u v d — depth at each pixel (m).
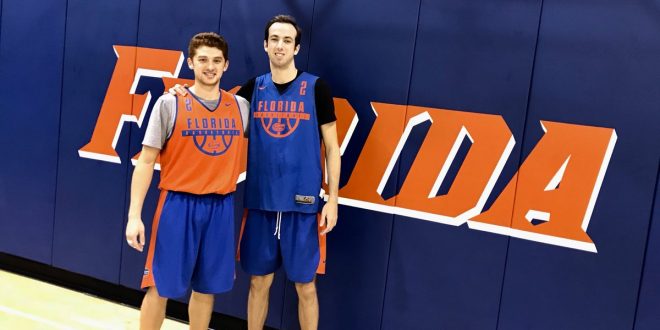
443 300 2.55
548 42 2.29
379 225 2.64
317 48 2.69
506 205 2.41
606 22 2.21
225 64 2.25
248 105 2.40
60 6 3.23
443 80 2.47
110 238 3.22
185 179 2.21
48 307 3.07
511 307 2.44
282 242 2.38
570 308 2.34
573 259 2.31
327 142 2.37
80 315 3.00
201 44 2.16
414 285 2.60
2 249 3.56
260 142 2.38
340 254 2.72
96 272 3.28
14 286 3.33
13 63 3.39
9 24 3.38
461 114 2.45
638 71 2.18
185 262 2.23
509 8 2.35
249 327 2.57
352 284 2.71
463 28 2.43
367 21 2.59
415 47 2.51
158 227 2.23
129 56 3.08
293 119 2.35
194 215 2.22
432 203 2.53
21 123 3.41
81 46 3.20
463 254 2.50
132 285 3.18
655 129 2.17
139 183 2.20
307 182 2.35
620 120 2.21
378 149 2.61
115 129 3.15
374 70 2.59
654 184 2.18
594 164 2.26
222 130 2.24
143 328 2.34
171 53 2.97
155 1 3.00
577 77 2.26
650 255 2.20
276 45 2.27
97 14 3.14
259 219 2.40
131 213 2.19
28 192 3.44
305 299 2.49
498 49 2.37
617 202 2.24
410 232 2.58
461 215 2.49
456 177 2.48
